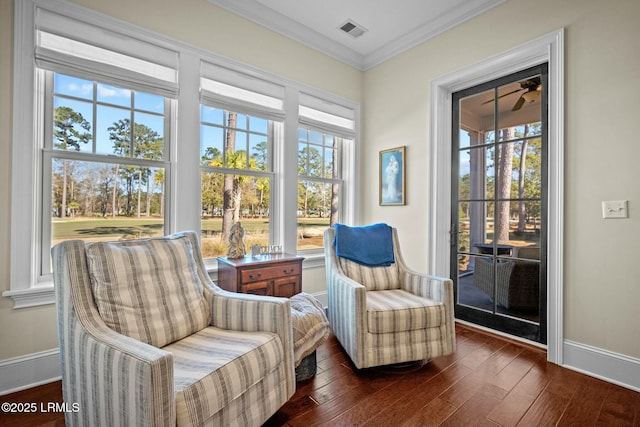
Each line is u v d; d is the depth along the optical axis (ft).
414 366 6.66
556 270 6.88
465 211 9.21
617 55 6.11
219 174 8.59
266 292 7.72
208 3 8.04
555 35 6.93
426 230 9.66
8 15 5.65
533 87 7.73
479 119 8.89
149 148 7.33
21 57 5.71
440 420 4.91
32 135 5.84
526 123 7.86
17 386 5.69
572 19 6.70
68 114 6.34
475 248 8.95
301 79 9.95
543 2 7.16
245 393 4.01
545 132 7.47
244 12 8.59
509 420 4.93
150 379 3.06
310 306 6.32
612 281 6.16
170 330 4.59
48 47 5.98
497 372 6.41
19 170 5.72
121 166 6.98
